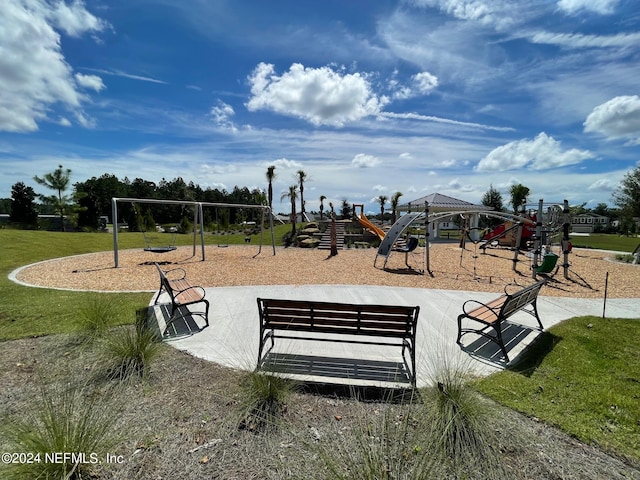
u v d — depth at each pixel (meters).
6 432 2.35
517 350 4.11
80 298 6.21
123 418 2.59
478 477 2.07
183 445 2.32
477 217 21.31
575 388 3.17
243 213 40.84
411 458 2.17
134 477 2.03
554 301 6.59
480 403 2.63
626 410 2.81
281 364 3.50
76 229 35.44
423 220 11.36
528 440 2.41
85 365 3.46
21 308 5.48
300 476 2.03
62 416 2.35
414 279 9.01
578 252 16.25
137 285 7.80
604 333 4.68
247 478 2.05
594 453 2.31
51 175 30.12
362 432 2.37
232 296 6.76
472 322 5.21
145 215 30.09
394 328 3.41
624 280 9.02
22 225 35.16
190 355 3.81
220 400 2.87
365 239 21.58
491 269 10.97
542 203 8.80
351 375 3.37
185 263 11.80
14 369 3.37
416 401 2.89
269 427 2.53
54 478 1.89
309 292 7.26
